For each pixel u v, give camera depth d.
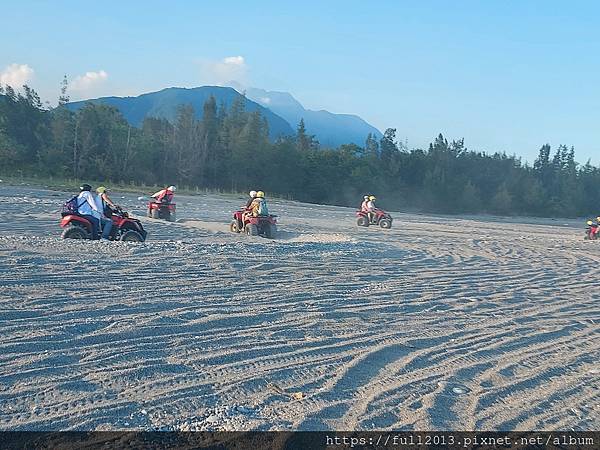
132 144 56.09
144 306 7.63
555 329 8.28
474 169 89.56
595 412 5.24
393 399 5.19
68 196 32.66
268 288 9.54
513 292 11.05
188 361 5.77
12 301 7.27
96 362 5.51
